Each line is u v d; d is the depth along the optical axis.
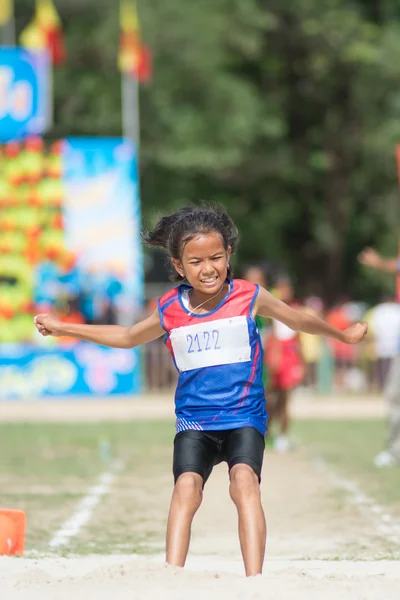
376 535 17.14
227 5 73.69
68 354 47.94
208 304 10.95
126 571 10.41
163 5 70.88
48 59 53.06
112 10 71.12
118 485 23.28
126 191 47.81
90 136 71.75
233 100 72.75
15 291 47.97
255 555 10.08
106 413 41.94
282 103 82.19
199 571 10.47
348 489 22.36
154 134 72.31
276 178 81.94
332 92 81.06
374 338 45.94
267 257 85.25
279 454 28.75
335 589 9.69
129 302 48.91
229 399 10.79
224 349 10.83
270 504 20.47
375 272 83.88
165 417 40.50
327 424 37.62
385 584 10.08
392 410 26.31
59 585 9.98
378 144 76.75
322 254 86.00
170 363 48.41
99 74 72.31
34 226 47.81
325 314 59.78
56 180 47.75
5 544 13.48
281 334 29.25
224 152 72.31
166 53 70.88
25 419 40.22
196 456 10.71
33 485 23.34
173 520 10.42
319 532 17.48
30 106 46.28
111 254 47.88
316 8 77.56
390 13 82.19
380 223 85.00
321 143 82.81
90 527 17.92
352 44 76.94
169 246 10.90
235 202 82.94
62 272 48.06
